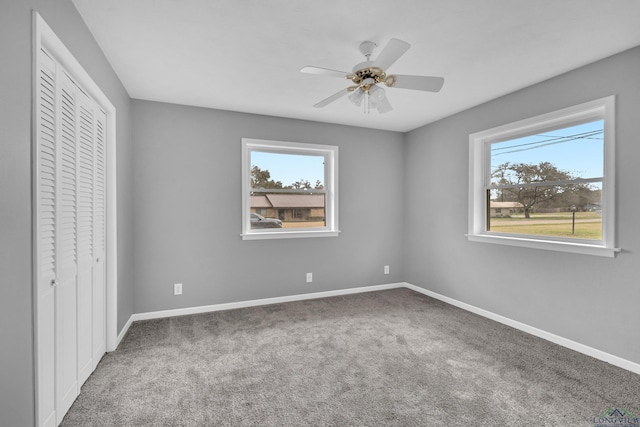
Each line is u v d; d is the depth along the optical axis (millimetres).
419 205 4309
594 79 2422
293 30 2010
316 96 3158
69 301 1769
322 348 2592
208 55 2328
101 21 1896
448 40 2125
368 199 4367
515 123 3021
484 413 1776
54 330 1568
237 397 1923
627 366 2242
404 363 2342
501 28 1985
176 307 3387
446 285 3887
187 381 2094
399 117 3867
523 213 3086
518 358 2422
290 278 3928
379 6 1769
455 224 3740
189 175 3414
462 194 3645
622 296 2275
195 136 3436
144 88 2932
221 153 3549
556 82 2680
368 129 4352
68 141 1734
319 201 4145
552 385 2051
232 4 1746
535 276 2871
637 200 2193
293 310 3559
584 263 2504
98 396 1917
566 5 1753
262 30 2008
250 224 3791
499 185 3305
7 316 1126
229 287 3615
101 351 2381
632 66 2209
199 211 3461
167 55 2320
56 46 1477
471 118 3510
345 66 2514
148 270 3266
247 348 2588
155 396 1926
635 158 2197
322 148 4059
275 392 1976
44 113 1447
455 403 1866
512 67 2520
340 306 3707
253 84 2852
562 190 2752
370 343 2686
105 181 2445
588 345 2477
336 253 4184
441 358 2420
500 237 3154
